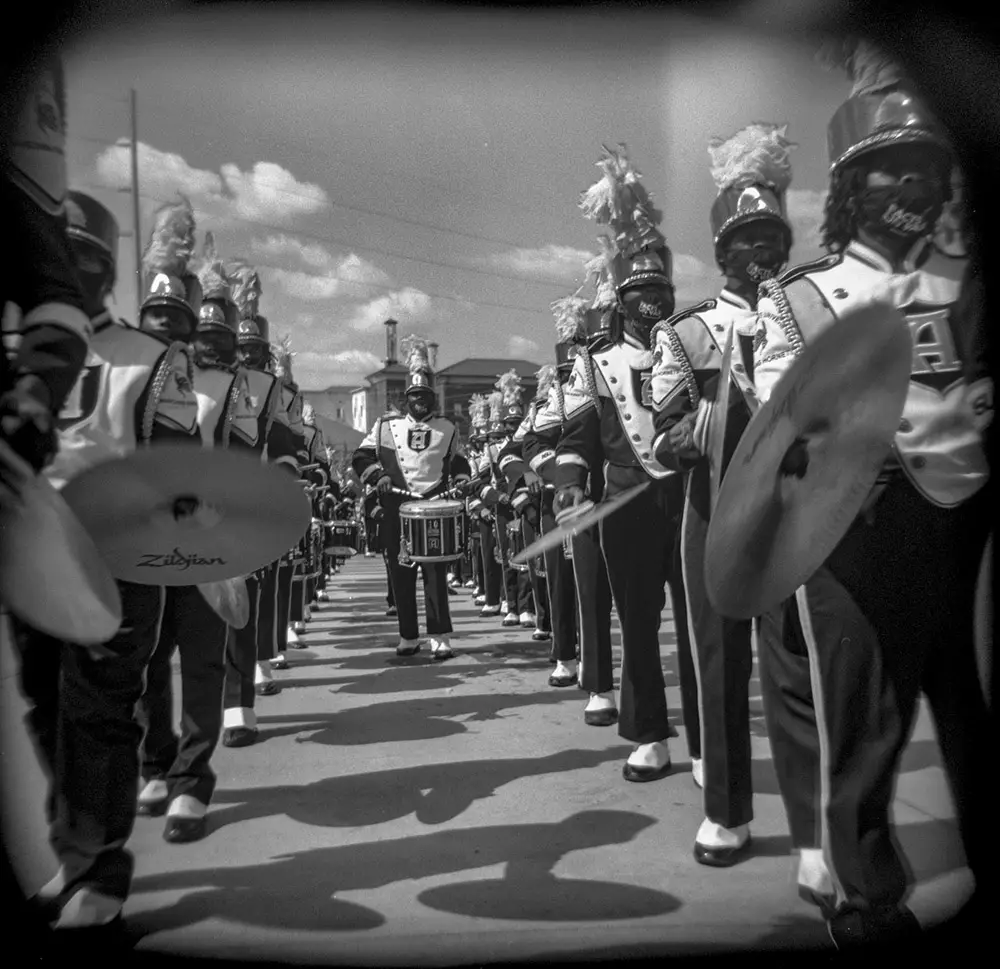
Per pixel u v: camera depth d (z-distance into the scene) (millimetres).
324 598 10234
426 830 2639
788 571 1802
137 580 2113
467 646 6547
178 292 2604
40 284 1934
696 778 3039
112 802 2105
